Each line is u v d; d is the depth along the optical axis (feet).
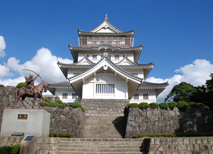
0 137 36.52
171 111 60.13
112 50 147.95
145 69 138.82
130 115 59.57
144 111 59.93
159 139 37.99
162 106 60.18
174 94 108.17
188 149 37.24
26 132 39.83
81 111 66.28
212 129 58.34
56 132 50.16
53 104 57.98
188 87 107.34
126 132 57.47
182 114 59.98
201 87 89.97
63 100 129.29
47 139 36.78
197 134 52.24
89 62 140.46
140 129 57.88
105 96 88.53
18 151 33.47
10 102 59.77
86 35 162.91
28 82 44.16
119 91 89.15
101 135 60.70
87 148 38.47
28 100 64.49
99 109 86.17
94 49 146.61
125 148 38.96
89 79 90.17
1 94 60.13
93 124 68.28
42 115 41.19
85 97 88.02
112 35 162.50
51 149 36.22
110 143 40.93
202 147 37.32
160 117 59.21
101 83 90.07
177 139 37.81
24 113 40.86
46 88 46.01
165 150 37.04
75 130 59.31
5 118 40.45
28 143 33.04
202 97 84.89
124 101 87.76
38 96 44.65
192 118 59.47
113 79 90.48
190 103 61.31
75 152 36.63
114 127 65.57
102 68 88.84
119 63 138.31
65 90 131.34
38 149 36.04
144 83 132.36
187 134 52.21
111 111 85.92
